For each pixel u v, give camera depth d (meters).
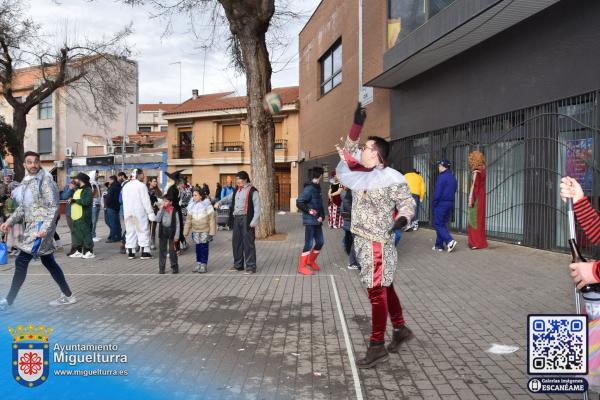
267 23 13.32
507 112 10.34
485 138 11.26
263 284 7.37
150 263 9.66
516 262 8.34
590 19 8.19
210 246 12.15
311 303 6.17
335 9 21.80
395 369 3.97
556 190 9.03
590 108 8.25
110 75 26.38
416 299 6.27
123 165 28.41
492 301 6.04
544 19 9.24
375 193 3.92
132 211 10.22
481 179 9.91
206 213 8.38
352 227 4.05
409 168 14.98
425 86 13.91
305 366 4.05
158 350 4.45
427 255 9.59
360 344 4.60
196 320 5.43
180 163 35.31
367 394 3.51
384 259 3.94
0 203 11.94
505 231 10.67
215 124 34.28
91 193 10.42
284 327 5.14
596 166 8.05
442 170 9.99
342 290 6.91
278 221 21.20
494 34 10.50
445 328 5.05
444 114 12.92
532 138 9.59
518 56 10.01
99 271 8.69
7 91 24.22
